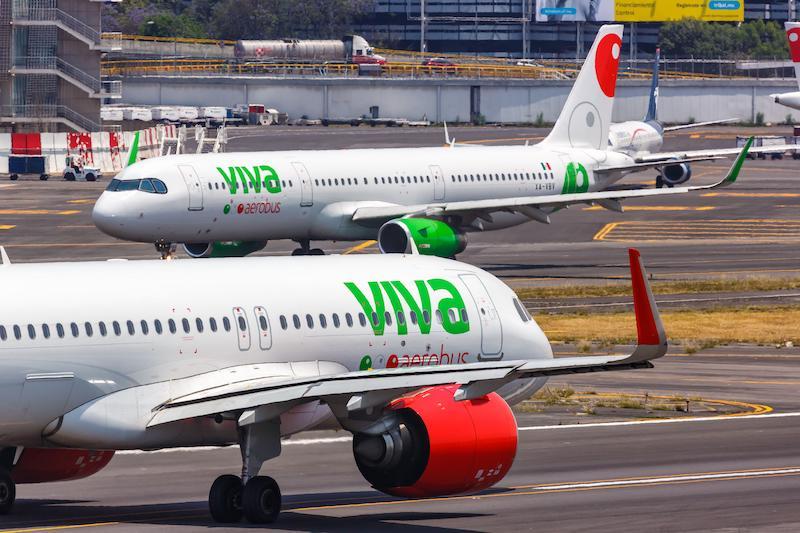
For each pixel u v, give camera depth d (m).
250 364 107.00
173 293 105.38
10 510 105.00
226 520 101.06
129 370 101.75
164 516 103.75
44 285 101.00
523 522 101.62
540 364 89.62
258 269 111.38
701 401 164.38
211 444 105.25
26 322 98.19
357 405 93.38
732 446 136.62
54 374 98.62
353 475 122.56
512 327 120.69
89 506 108.25
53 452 105.75
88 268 105.00
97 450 104.44
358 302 113.06
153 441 102.06
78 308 100.62
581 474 122.31
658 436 142.12
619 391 171.75
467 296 119.25
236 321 106.69
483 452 97.38
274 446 100.19
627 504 108.56
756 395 168.88
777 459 129.75
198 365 104.69
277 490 100.56
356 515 104.62
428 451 96.00
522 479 120.31
